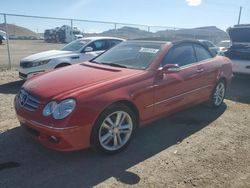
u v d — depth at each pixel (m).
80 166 3.76
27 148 4.19
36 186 3.31
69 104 3.60
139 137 4.73
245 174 3.67
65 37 32.28
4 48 23.92
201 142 4.59
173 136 4.80
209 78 5.77
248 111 6.28
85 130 3.66
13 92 7.62
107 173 3.61
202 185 3.39
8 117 5.46
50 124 3.56
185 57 5.30
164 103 4.71
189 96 5.29
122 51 5.30
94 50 9.37
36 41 35.28
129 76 4.25
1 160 3.85
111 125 3.99
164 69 4.58
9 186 3.29
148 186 3.35
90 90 3.79
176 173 3.64
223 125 5.38
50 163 3.81
